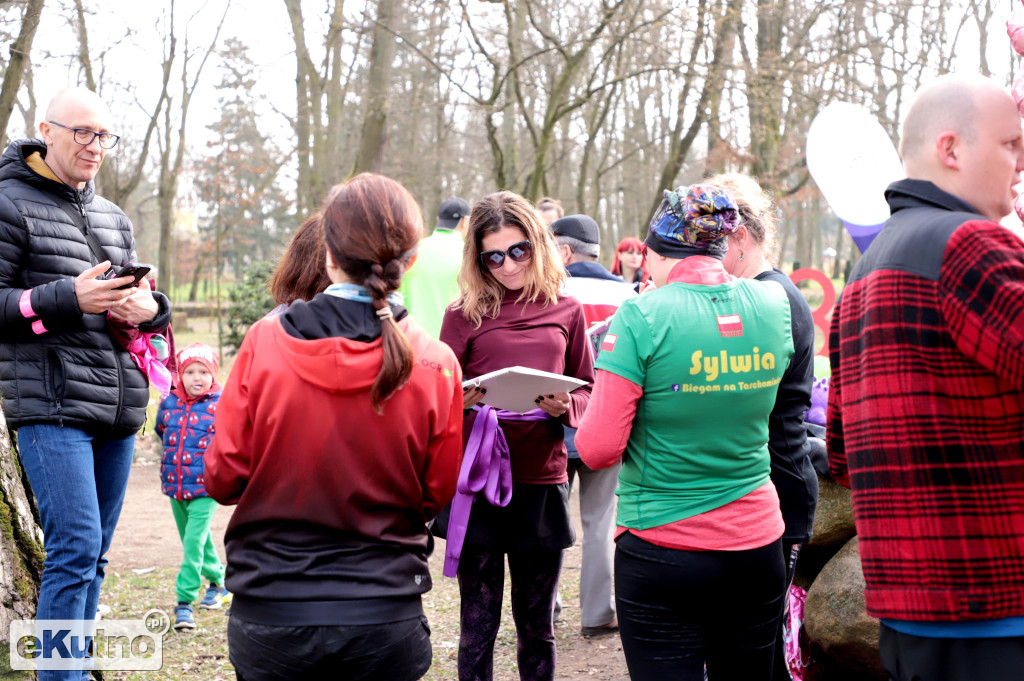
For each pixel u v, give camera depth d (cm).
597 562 456
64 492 321
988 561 177
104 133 332
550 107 1554
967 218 181
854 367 195
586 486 458
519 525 327
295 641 200
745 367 240
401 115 1630
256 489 206
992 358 173
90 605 354
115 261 354
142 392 350
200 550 489
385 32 1452
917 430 180
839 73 1670
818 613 364
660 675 246
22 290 310
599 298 460
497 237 323
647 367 239
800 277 726
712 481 243
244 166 2738
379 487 207
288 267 249
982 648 177
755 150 1739
